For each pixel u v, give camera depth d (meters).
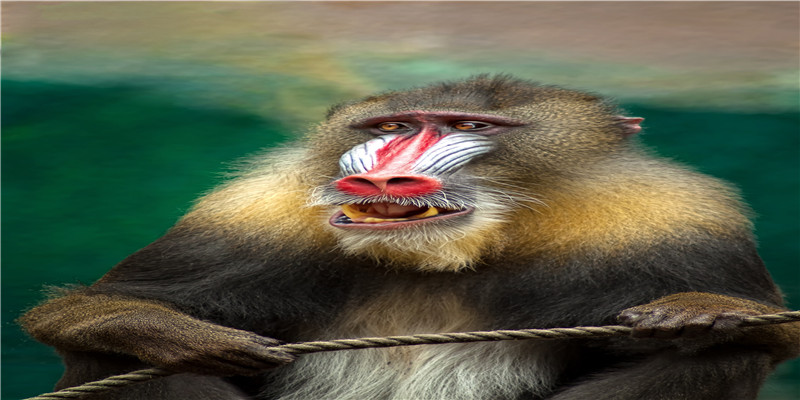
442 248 20.38
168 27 38.69
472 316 21.62
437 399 21.47
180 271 22.14
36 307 21.69
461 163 21.38
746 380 19.48
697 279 20.69
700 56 37.75
